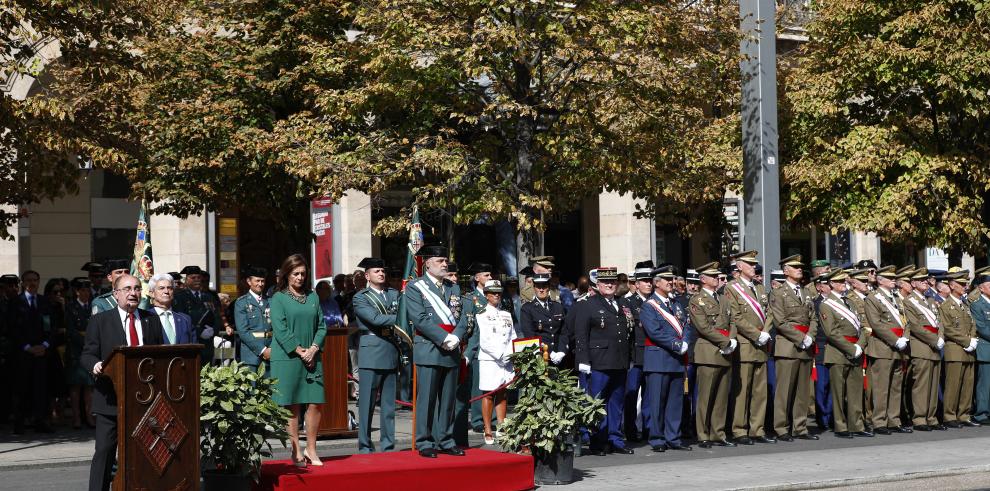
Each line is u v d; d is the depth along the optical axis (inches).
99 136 900.0
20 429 862.5
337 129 1021.8
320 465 567.5
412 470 559.5
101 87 888.3
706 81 961.5
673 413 761.6
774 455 727.1
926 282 904.3
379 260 677.9
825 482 616.1
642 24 887.1
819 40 1130.0
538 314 837.8
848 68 1053.2
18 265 1352.1
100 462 511.5
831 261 1695.4
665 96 955.3
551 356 778.2
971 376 915.4
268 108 1051.3
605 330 732.0
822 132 1099.3
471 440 808.9
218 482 525.0
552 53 924.6
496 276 908.0
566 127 954.1
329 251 943.7
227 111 1006.4
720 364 771.4
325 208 950.4
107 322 517.3
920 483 631.2
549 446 604.4
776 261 892.6
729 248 1194.0
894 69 1022.4
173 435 484.7
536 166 956.0
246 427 519.8
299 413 600.1
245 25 1059.9
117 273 719.1
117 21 889.5
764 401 805.2
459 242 1481.3
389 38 920.9
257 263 1427.2
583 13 903.7
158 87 1023.0
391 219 952.3
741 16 940.6
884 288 870.4
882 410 864.9
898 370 870.4
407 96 930.7
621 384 746.2
